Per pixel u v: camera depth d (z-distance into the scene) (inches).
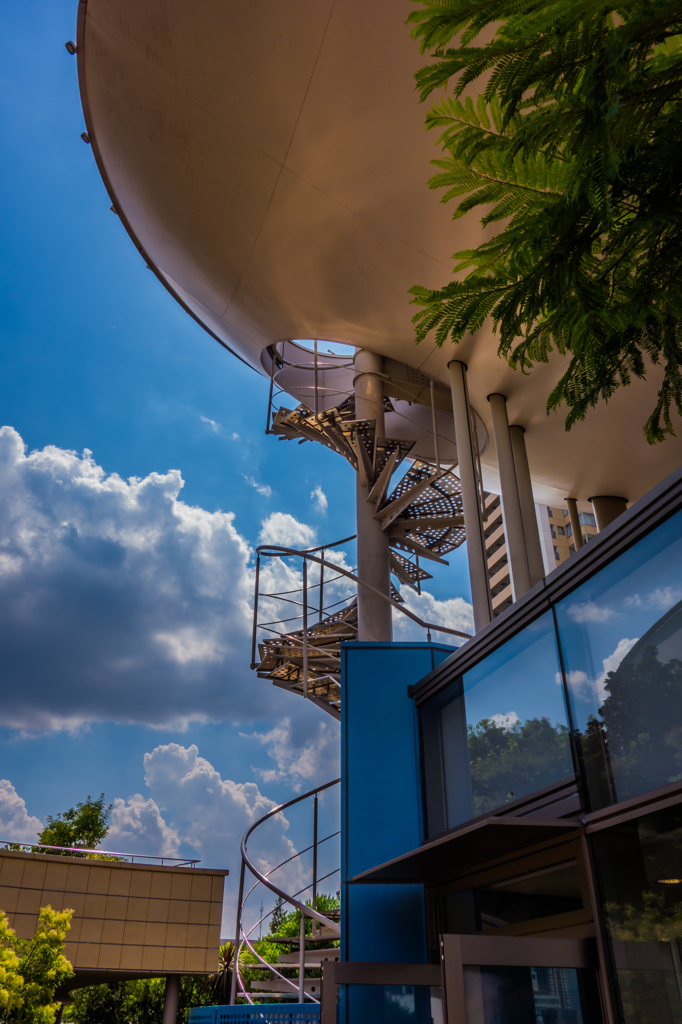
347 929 361.1
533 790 285.9
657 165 81.4
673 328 96.0
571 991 224.5
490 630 327.9
